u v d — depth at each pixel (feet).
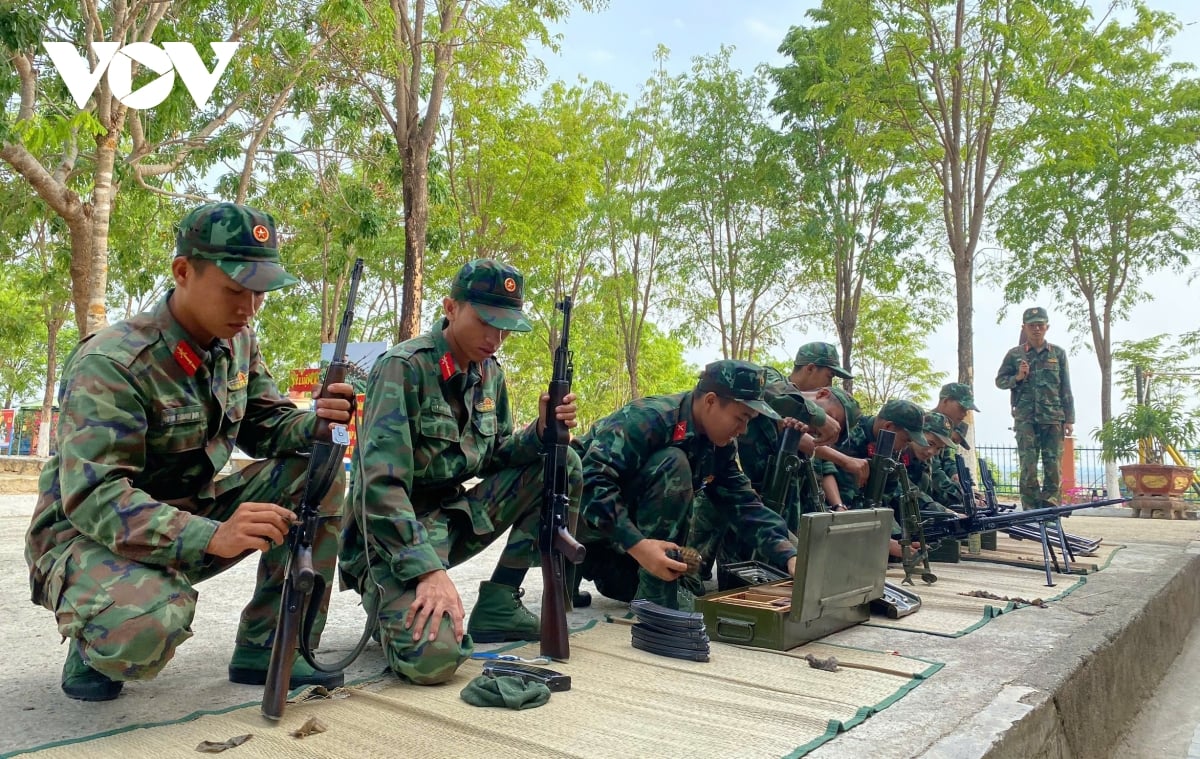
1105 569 20.12
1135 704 13.70
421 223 51.13
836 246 64.80
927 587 17.28
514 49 53.36
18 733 8.15
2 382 123.03
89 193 54.03
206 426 9.39
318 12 45.03
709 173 72.69
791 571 14.20
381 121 55.83
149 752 7.41
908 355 97.35
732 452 14.79
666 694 9.33
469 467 11.39
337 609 15.15
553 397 11.03
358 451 10.07
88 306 37.68
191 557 8.07
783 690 9.53
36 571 9.02
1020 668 10.62
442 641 9.47
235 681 9.97
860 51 52.70
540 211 76.28
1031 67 47.91
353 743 7.68
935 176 60.64
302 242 73.56
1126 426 50.37
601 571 14.74
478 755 7.40
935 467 24.16
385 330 100.07
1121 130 56.34
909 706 8.98
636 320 93.04
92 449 8.28
